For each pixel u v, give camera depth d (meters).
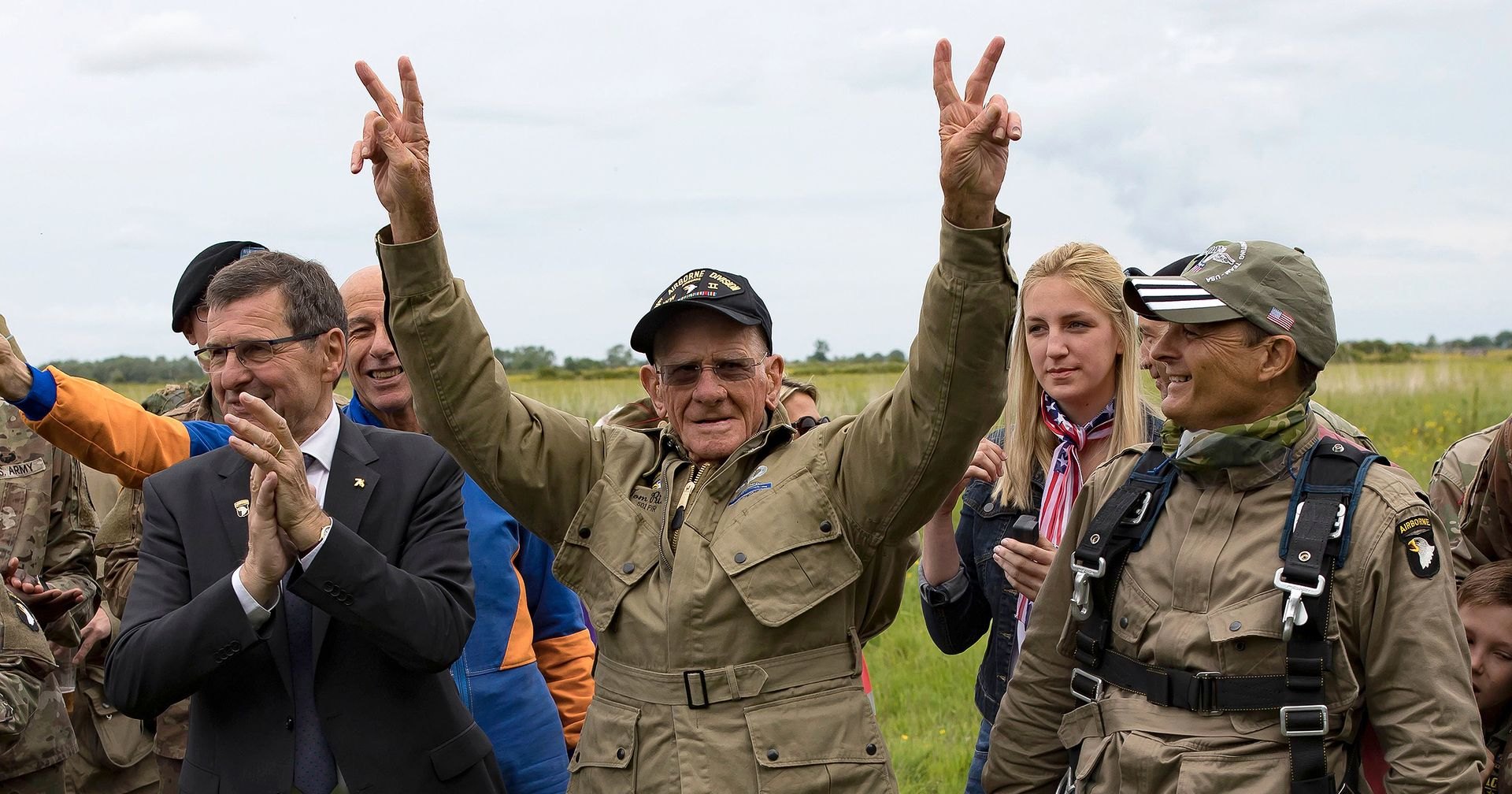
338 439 3.35
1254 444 2.72
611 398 29.03
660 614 2.99
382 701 3.14
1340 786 2.60
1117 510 2.93
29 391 3.38
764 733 2.88
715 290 3.09
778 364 3.27
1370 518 2.60
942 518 4.10
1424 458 15.56
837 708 2.95
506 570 4.01
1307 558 2.57
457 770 3.22
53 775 4.02
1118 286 3.86
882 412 3.01
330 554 2.94
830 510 3.01
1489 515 3.61
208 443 3.73
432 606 3.09
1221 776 2.59
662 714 2.95
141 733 4.73
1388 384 25.31
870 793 2.91
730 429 3.11
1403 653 2.54
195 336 4.59
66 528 4.51
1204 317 2.73
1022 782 3.14
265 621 3.02
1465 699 2.53
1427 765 2.50
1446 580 2.59
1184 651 2.69
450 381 3.12
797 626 2.95
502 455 3.18
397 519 3.28
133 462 3.53
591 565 3.18
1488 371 28.22
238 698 3.09
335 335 3.36
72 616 4.32
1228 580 2.69
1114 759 2.76
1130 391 3.87
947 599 4.12
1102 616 2.89
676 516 3.12
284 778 3.03
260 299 3.19
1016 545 3.51
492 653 3.94
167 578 3.17
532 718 3.99
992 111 2.66
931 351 2.84
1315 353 2.76
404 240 3.07
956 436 2.88
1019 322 4.08
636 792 2.93
